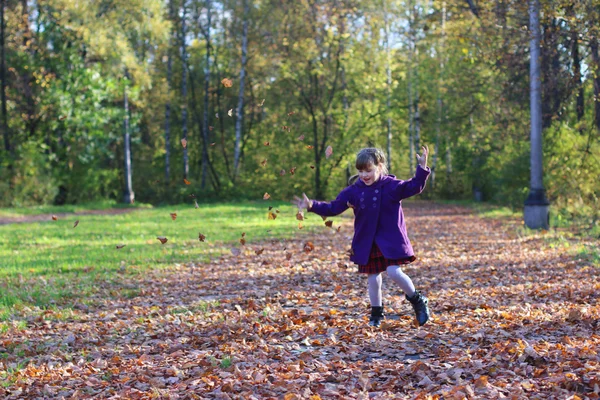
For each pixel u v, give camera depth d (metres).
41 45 37.16
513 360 4.98
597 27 15.16
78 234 19.67
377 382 4.67
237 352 5.64
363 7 41.25
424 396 4.20
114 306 8.45
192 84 47.97
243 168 46.94
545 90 19.09
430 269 11.32
